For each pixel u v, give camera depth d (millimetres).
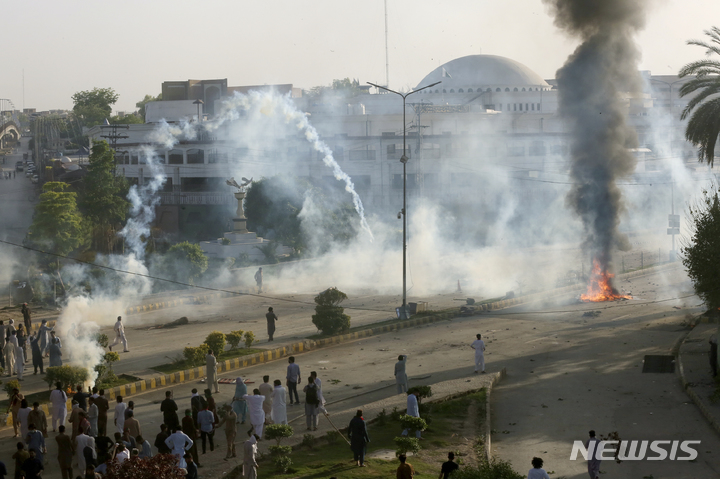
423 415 19250
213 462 16078
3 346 26516
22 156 159875
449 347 30094
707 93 35156
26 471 13781
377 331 33531
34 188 106375
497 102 104000
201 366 25828
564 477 15750
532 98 104750
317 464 15844
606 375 25078
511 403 21875
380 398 22125
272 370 26312
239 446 17328
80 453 14977
